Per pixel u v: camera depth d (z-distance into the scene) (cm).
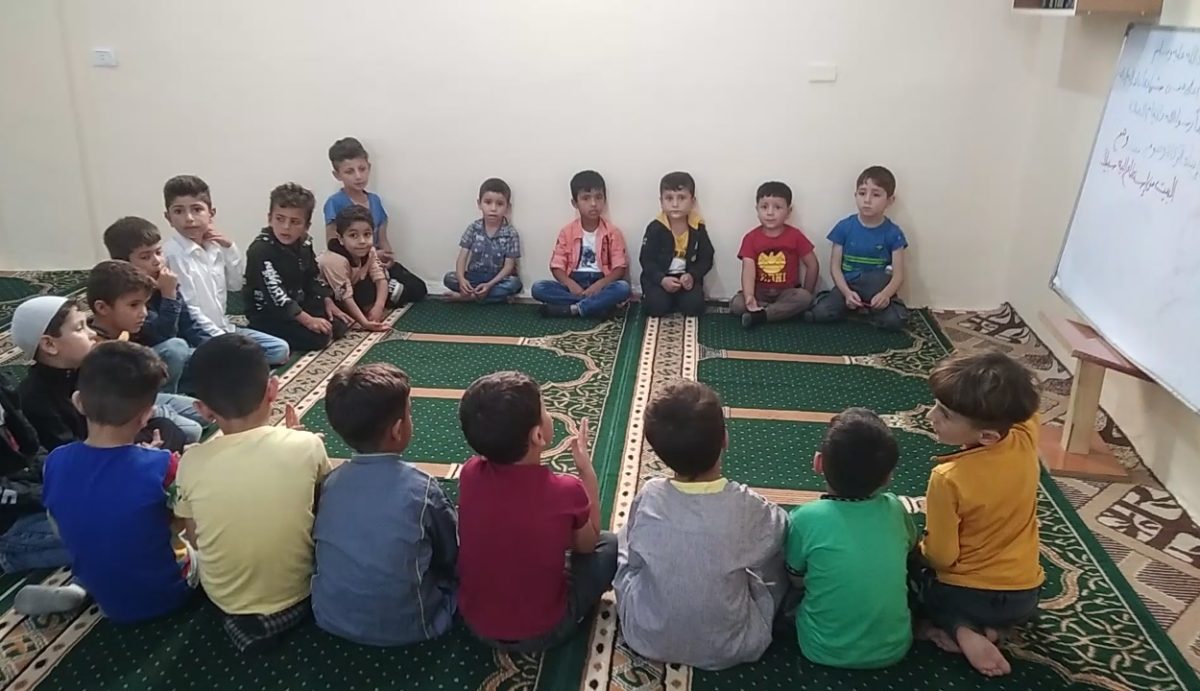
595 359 318
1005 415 163
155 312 274
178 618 187
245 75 375
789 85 352
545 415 174
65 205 399
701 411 166
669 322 356
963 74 343
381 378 175
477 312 368
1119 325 228
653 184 370
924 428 265
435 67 365
